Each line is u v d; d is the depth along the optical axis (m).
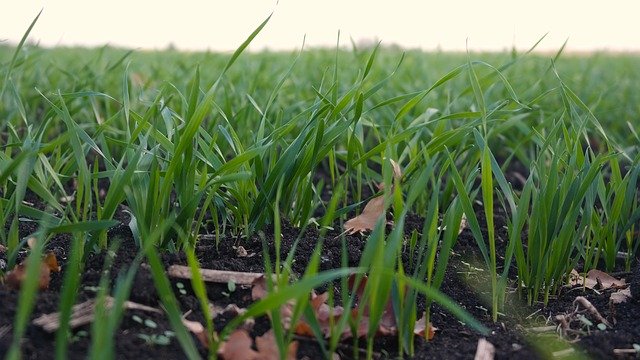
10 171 0.68
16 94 0.94
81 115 1.44
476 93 0.75
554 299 0.82
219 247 0.84
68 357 0.60
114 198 0.72
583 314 0.78
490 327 0.75
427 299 0.70
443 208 1.05
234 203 0.93
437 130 1.02
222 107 1.41
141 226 0.73
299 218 0.94
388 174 0.67
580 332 0.74
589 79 2.21
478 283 0.84
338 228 0.95
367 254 0.63
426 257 0.69
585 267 0.85
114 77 1.75
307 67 2.13
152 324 0.65
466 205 0.74
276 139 0.84
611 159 0.87
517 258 0.80
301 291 0.54
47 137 1.38
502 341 0.71
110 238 0.83
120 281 0.55
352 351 0.67
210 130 1.08
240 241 0.87
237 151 0.88
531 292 0.82
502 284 0.77
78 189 0.78
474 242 0.97
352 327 0.65
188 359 0.62
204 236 0.88
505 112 0.90
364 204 1.08
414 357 0.68
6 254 0.78
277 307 0.60
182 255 0.77
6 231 0.89
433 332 0.72
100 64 2.00
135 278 0.70
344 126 0.84
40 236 0.54
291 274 0.73
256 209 0.85
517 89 1.82
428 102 1.51
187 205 0.76
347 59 2.50
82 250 0.75
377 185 1.06
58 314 0.64
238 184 0.86
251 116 1.31
